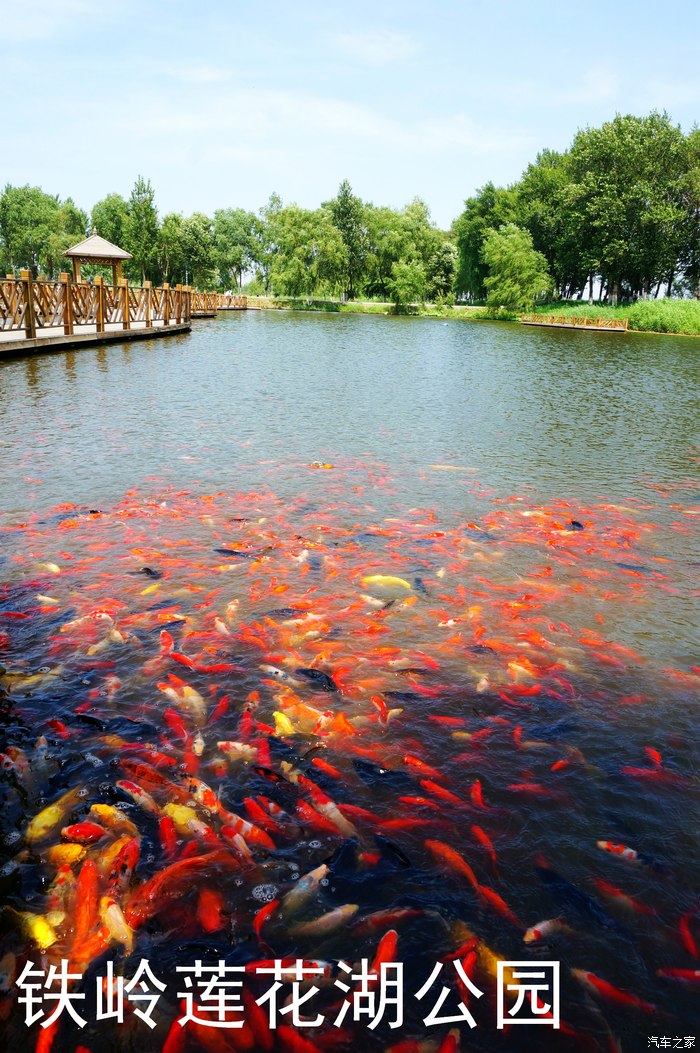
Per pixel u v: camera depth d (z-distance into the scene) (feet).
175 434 36.94
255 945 9.14
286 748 12.85
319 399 50.60
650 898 10.09
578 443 39.86
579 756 13.06
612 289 207.82
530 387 61.21
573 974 8.96
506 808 11.67
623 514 27.35
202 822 10.94
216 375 59.62
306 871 10.27
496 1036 8.20
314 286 211.00
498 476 32.09
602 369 77.56
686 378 71.15
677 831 11.37
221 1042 8.02
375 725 13.69
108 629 16.57
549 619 18.39
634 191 167.84
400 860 10.52
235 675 15.06
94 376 53.98
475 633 17.33
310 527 24.14
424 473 31.91
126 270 246.27
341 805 11.41
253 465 31.76
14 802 11.31
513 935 9.44
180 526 23.57
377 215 247.70
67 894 9.65
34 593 18.29
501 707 14.47
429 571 20.95
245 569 20.39
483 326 169.78
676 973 9.02
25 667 14.90
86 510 24.53
